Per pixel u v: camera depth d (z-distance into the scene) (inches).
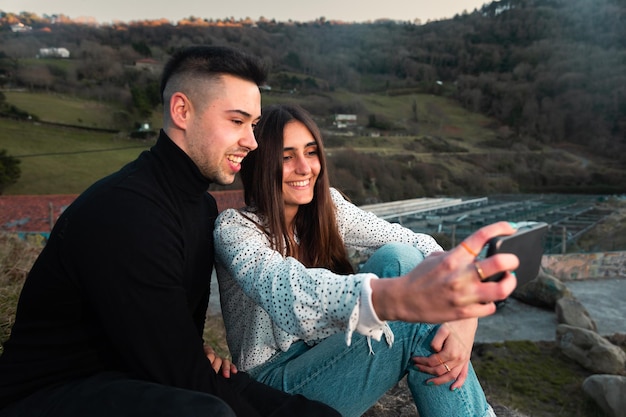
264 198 61.5
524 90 3668.8
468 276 32.9
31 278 45.8
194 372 44.4
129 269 42.0
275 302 45.4
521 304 367.9
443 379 53.1
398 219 1111.6
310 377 55.5
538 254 39.2
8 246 183.8
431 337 53.8
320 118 3169.3
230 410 39.8
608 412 215.8
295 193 63.7
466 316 34.3
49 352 45.5
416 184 2000.5
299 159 62.1
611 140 2942.9
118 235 42.3
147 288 42.6
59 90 2573.8
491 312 34.7
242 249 52.7
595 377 226.2
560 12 4830.2
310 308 42.3
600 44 4190.5
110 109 2432.3
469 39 5007.4
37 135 2017.7
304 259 68.0
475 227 1004.6
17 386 44.8
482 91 3890.3
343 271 71.7
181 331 44.3
